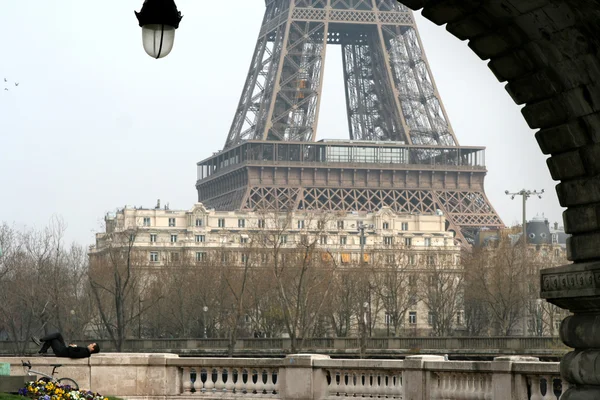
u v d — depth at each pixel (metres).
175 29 20.77
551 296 23.62
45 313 176.50
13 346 177.12
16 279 186.38
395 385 41.41
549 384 36.16
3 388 39.09
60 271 195.50
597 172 22.50
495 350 132.25
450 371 39.00
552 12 20.83
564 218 23.50
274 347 153.75
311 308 197.12
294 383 43.12
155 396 45.47
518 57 22.66
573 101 22.20
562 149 23.09
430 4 22.17
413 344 142.50
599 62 20.92
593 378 22.47
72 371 45.00
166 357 45.72
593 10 20.05
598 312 22.86
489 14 21.95
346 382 43.69
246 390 44.78
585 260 23.16
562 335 23.55
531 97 23.03
